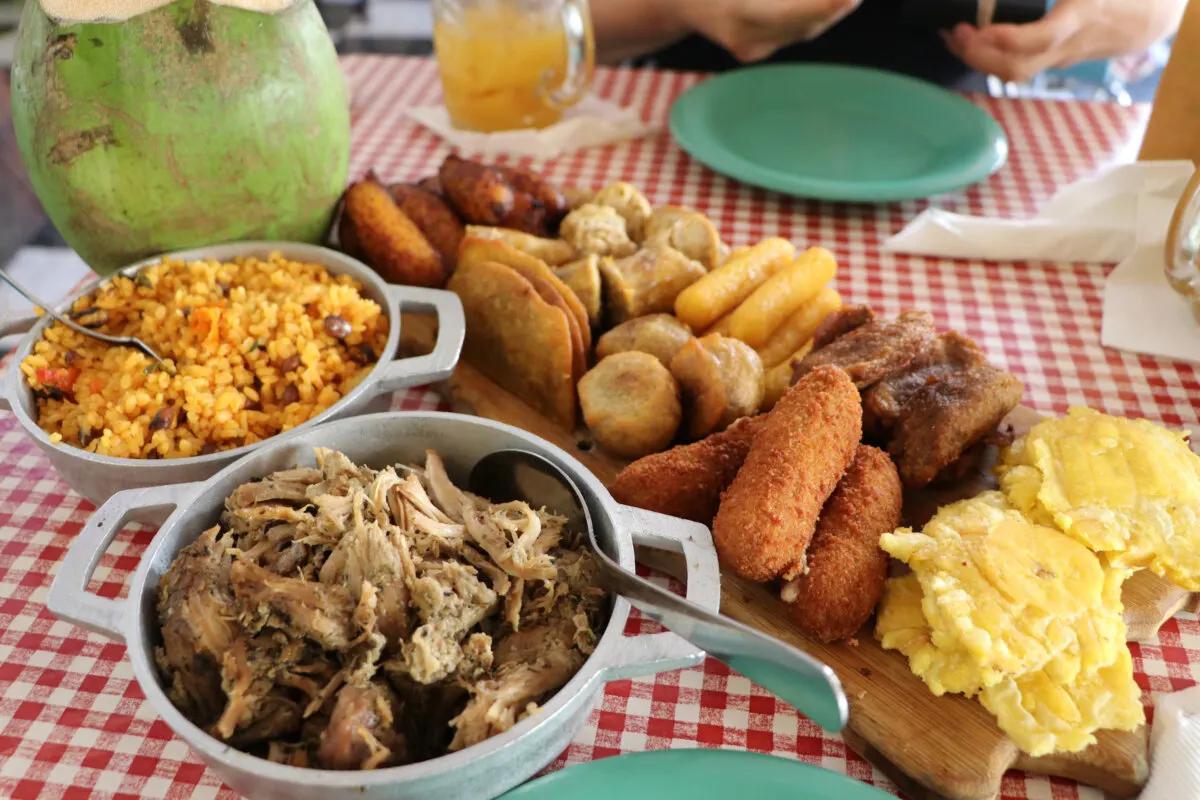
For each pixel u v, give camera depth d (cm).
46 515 46
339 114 53
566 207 59
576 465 39
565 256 55
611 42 91
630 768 33
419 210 57
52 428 44
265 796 31
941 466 43
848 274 62
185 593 34
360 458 41
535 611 36
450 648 33
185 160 48
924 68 93
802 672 30
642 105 81
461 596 35
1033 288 61
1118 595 38
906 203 69
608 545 37
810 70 78
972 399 44
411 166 72
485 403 51
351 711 32
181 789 36
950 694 37
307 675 34
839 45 95
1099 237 62
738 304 52
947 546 39
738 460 43
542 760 33
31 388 45
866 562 39
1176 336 56
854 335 48
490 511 38
